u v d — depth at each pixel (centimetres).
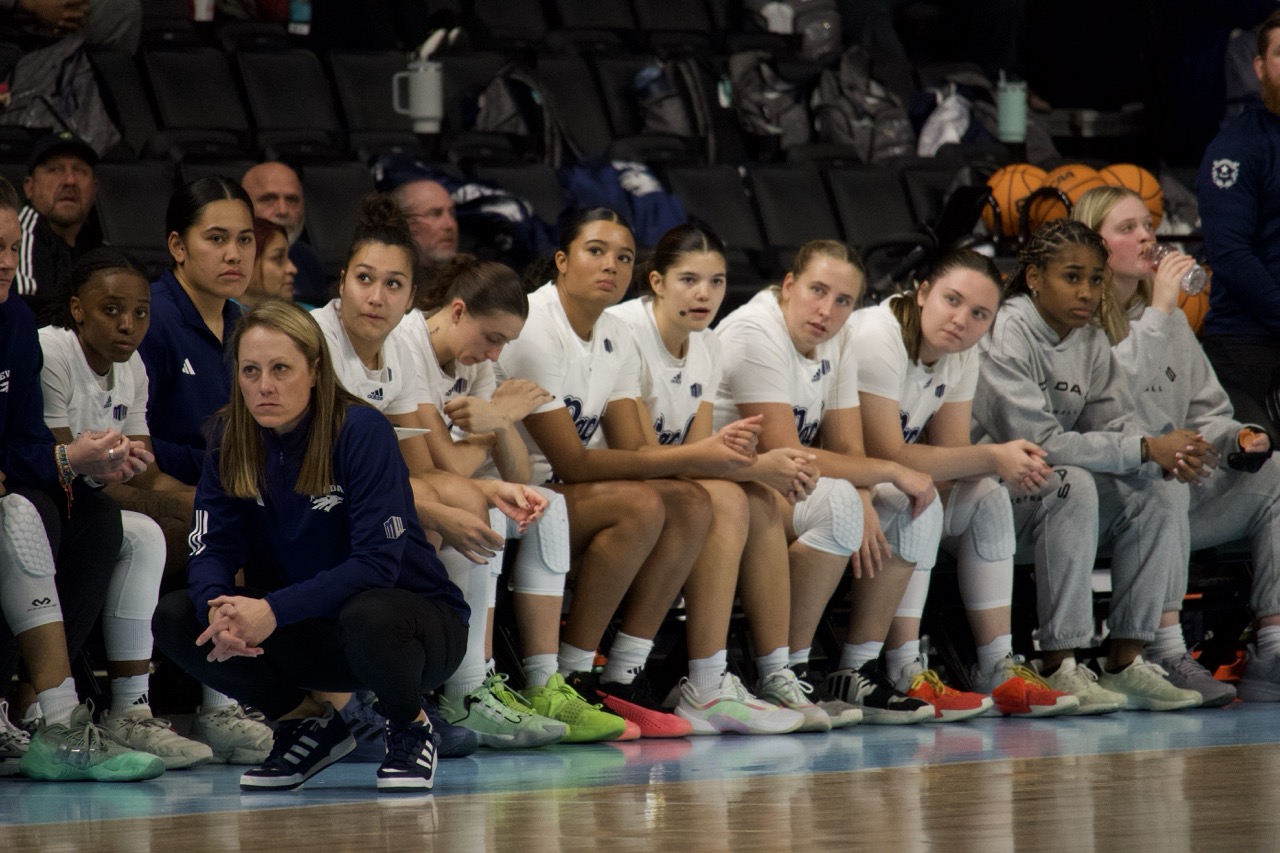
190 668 1064
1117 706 1582
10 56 2330
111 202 2161
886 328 1588
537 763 1216
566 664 1401
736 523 1423
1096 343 1709
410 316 1365
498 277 1327
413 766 1059
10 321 1170
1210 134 2991
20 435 1180
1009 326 1673
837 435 1586
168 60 2519
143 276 1238
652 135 2678
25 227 1659
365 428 1036
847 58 2908
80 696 1301
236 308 1384
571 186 2400
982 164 2664
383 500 1031
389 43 2864
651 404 1499
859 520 1479
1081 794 1005
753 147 2864
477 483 1237
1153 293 1759
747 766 1190
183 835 873
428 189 2003
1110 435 1642
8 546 1124
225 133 2430
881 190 2638
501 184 2383
